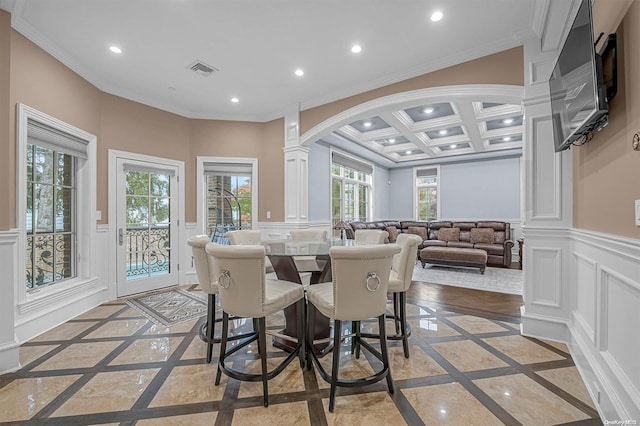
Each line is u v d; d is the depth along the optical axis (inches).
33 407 64.2
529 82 102.8
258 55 119.6
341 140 227.6
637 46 52.7
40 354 88.5
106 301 141.4
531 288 101.2
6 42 82.4
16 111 96.0
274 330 106.6
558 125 81.0
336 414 62.1
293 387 72.1
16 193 96.3
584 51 61.9
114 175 145.9
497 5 91.6
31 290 108.3
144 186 160.6
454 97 122.1
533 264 100.7
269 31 104.5
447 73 123.1
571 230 91.6
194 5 91.2
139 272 157.2
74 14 94.2
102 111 141.8
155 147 163.8
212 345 85.2
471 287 170.1
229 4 91.2
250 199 191.2
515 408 63.8
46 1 88.1
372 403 65.7
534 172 100.5
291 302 75.4
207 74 134.9
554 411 62.8
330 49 115.4
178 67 128.5
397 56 120.2
